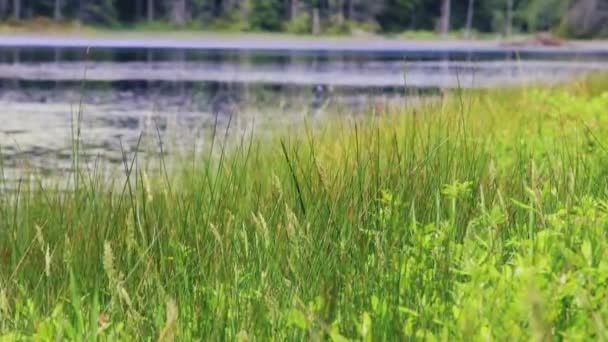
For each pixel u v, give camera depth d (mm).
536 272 4441
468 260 4766
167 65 44844
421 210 6656
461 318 4027
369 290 5004
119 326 4609
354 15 109312
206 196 7391
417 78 37469
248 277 5355
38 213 7629
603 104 14570
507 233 5914
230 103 26188
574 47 100062
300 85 33344
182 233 6414
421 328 4379
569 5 110875
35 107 24438
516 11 113500
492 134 11344
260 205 6938
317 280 5223
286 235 5949
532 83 24922
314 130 14750
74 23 98125
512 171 8445
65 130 19641
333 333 4051
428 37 110625
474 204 6602
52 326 4547
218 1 105562
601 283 4543
